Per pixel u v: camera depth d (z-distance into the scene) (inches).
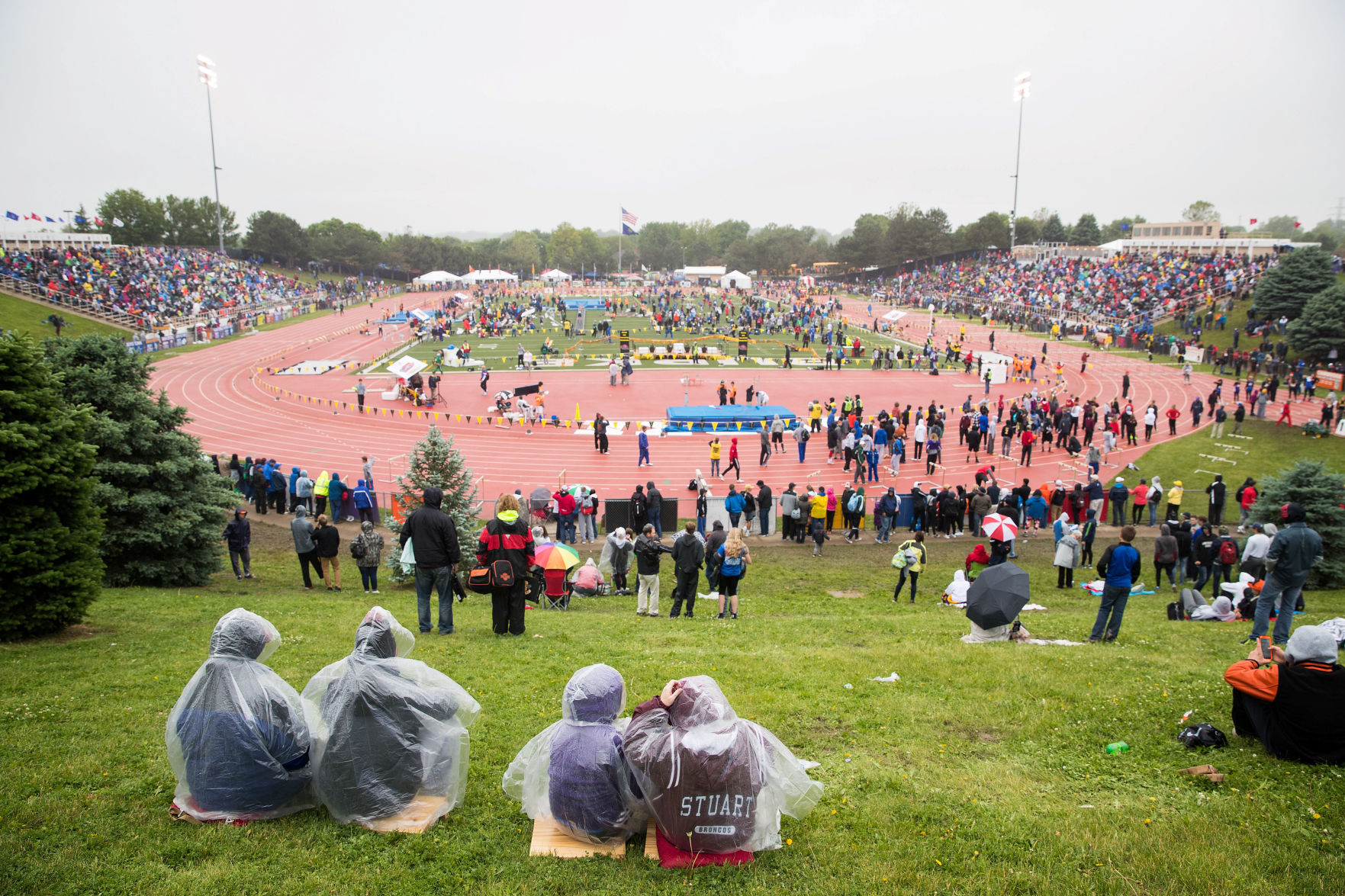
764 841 207.5
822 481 1224.2
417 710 219.6
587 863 202.8
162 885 189.9
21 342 442.3
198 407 1744.6
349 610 532.4
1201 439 1408.7
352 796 216.1
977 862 205.5
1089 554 808.3
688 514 973.2
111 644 410.9
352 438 1475.1
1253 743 275.3
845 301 4606.3
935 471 1279.5
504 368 2304.4
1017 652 415.5
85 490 455.5
